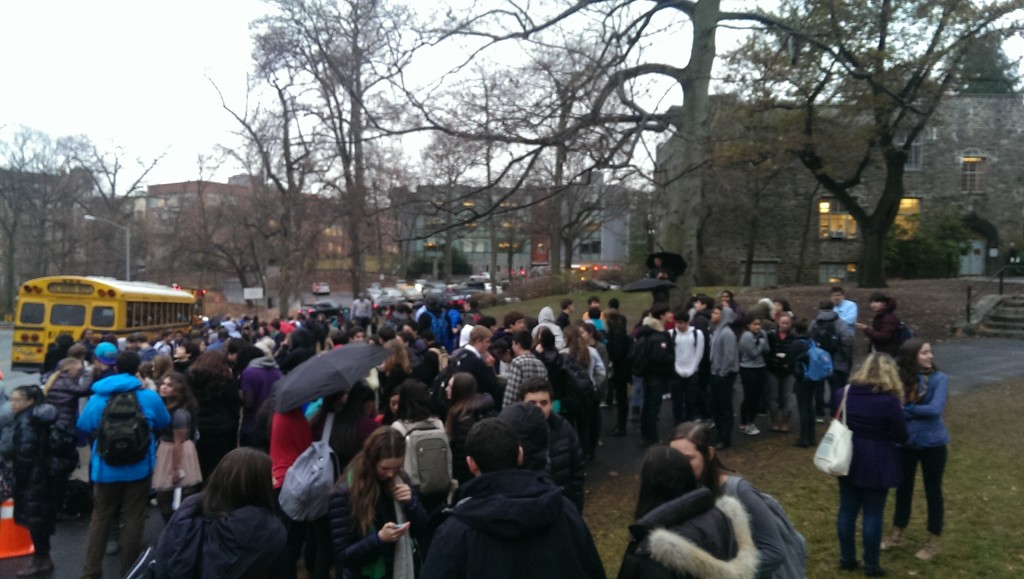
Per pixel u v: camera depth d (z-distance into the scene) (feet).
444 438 17.80
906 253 130.00
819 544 21.42
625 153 42.68
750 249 126.82
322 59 45.98
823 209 135.13
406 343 31.45
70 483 25.86
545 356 26.05
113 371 32.45
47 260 209.15
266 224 160.97
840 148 82.58
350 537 14.71
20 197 203.00
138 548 20.86
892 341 30.35
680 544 9.24
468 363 24.32
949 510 23.47
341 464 18.66
